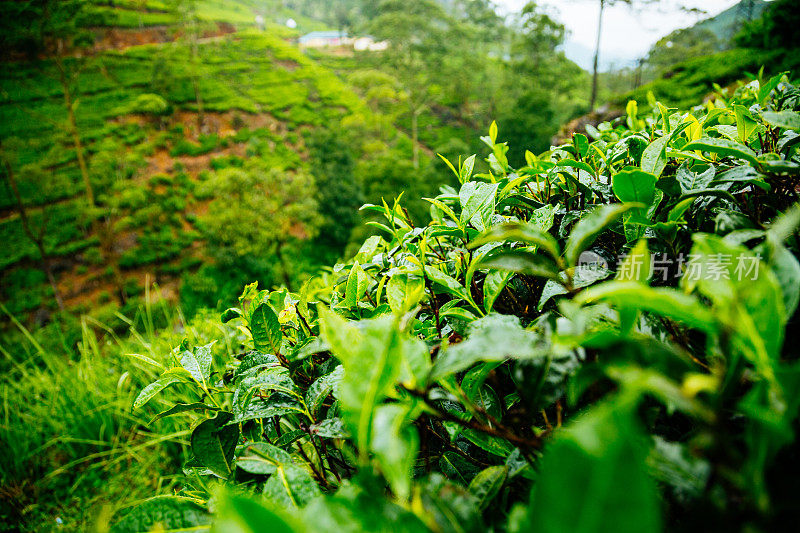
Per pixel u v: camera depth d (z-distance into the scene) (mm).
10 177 19078
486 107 39594
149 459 2908
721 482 367
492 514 517
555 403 658
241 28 56125
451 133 39906
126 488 2863
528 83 37250
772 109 1292
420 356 508
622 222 843
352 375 432
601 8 25156
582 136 1159
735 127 1073
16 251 19641
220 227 16734
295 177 18391
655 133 1380
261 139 33250
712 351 455
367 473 418
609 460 246
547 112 29062
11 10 23359
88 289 18516
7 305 16938
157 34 42938
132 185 24391
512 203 1074
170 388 2734
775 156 797
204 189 17422
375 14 62000
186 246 21922
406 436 427
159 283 19125
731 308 350
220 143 32000
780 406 339
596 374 427
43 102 30078
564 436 263
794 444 365
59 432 3463
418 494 437
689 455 397
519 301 958
